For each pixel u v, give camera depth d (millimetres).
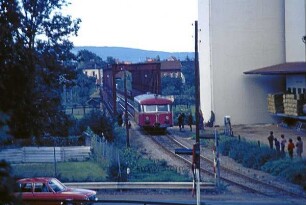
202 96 67938
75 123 47125
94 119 48062
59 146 40375
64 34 30469
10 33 20891
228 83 64438
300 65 56438
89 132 43656
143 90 74250
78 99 115812
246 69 64375
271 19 64250
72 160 37844
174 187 25688
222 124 64250
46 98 29172
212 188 25656
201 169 33312
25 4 27031
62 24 30234
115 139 46969
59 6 29562
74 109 101250
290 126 58656
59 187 19812
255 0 64125
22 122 24203
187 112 74438
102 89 108000
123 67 68188
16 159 37125
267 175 31406
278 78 64000
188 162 36312
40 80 29203
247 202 22250
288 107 55469
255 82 64312
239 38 64250
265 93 64375
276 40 64312
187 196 23969
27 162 37125
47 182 19594
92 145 39812
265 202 22344
